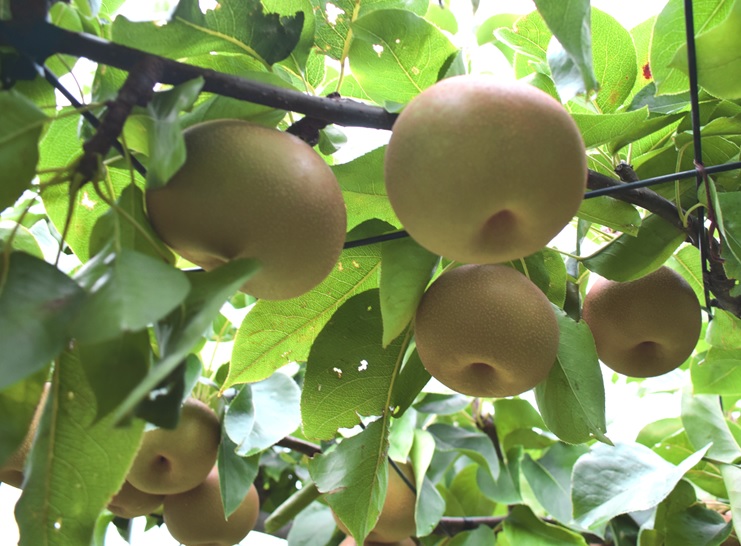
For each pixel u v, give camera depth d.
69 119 0.33
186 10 0.30
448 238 0.26
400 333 0.35
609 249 0.38
